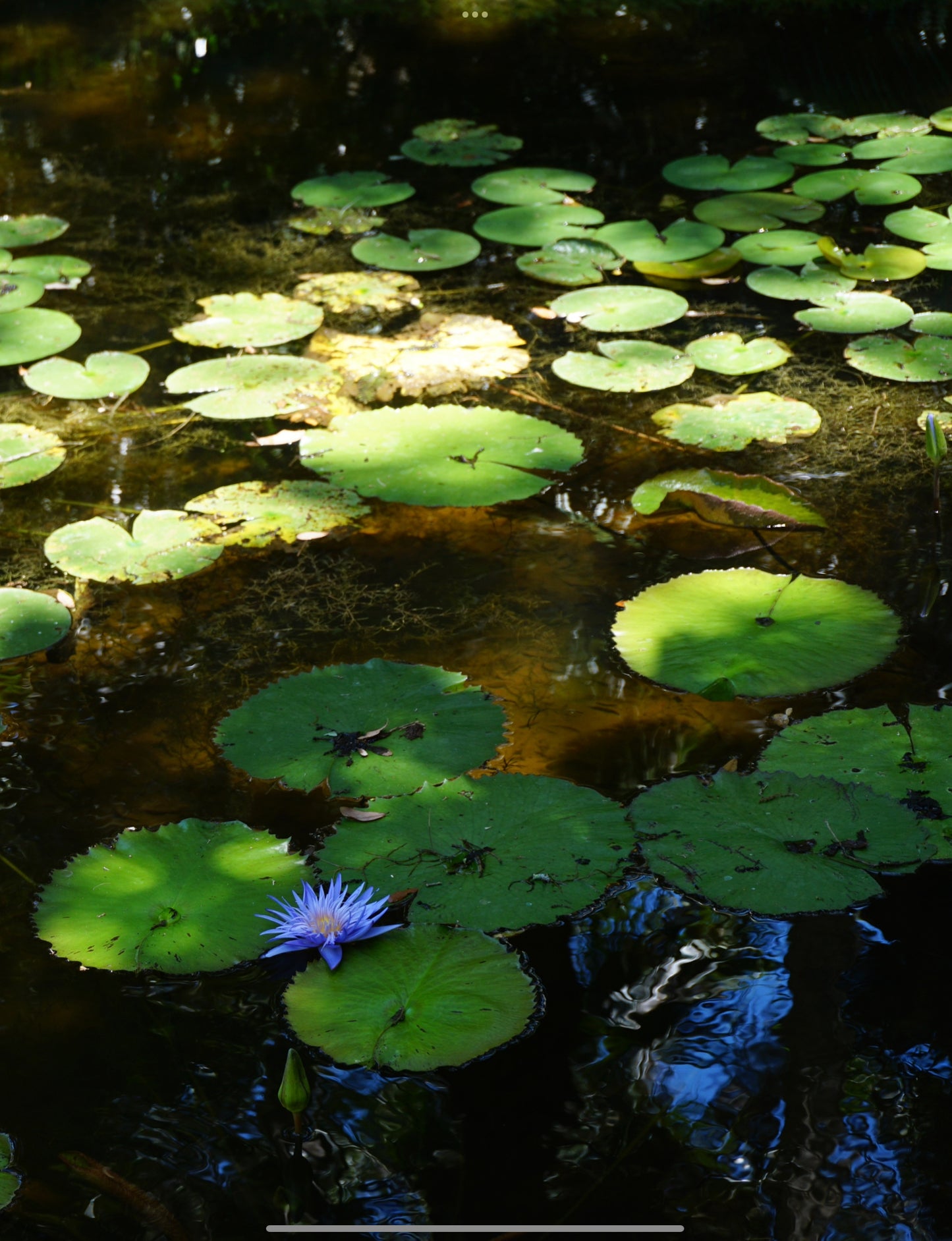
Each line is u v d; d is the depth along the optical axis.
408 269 3.57
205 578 2.32
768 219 3.83
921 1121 1.29
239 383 2.92
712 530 2.40
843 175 4.11
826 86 4.98
